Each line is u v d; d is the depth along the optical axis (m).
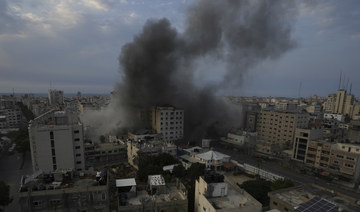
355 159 55.34
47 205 23.73
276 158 77.75
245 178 60.62
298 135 69.69
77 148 44.75
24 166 66.00
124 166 62.16
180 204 28.69
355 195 50.41
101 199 25.12
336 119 121.62
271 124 97.19
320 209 22.59
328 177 59.16
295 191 36.50
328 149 61.38
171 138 90.38
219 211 23.28
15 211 39.31
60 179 27.06
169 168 51.22
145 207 27.61
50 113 52.06
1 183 34.03
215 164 63.88
